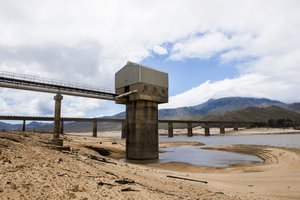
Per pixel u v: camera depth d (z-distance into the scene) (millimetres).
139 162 61656
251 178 33969
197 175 36125
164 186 21844
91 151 63938
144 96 65500
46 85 58719
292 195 23016
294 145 120625
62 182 13359
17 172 13062
